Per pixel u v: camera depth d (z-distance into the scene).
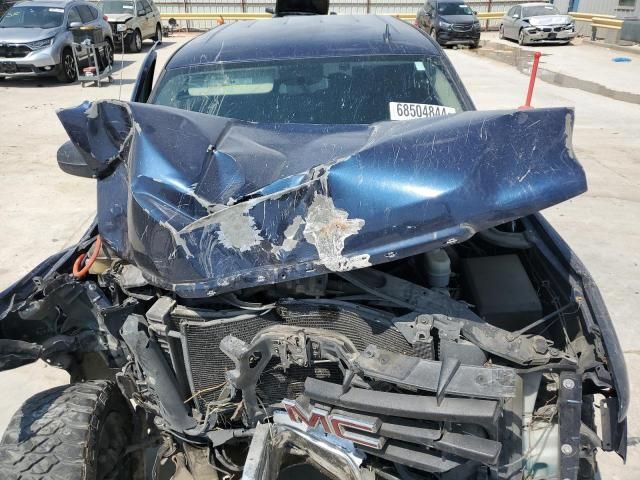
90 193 6.88
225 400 2.10
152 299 2.16
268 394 2.07
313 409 1.89
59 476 2.01
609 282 4.70
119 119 2.38
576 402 1.81
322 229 1.82
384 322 1.91
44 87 13.19
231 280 1.85
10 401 3.47
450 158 1.84
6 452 2.07
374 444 1.81
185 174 2.09
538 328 2.19
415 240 1.76
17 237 5.68
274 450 1.93
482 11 29.14
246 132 2.47
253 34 3.59
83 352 2.54
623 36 19.81
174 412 2.14
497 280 2.26
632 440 3.05
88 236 2.76
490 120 1.94
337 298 1.99
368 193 1.82
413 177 1.82
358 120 3.04
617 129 9.39
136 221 2.03
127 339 2.04
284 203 1.86
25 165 7.85
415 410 1.70
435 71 3.29
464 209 1.76
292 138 2.44
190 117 2.42
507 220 1.76
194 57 3.36
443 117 2.28
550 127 1.86
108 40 15.52
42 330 2.39
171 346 2.05
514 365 1.89
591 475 2.06
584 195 6.60
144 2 19.56
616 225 5.80
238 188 2.04
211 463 2.20
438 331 1.90
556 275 2.29
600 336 1.92
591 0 24.05
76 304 2.36
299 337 1.88
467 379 1.69
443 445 1.72
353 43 3.37
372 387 1.88
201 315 1.98
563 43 21.23
